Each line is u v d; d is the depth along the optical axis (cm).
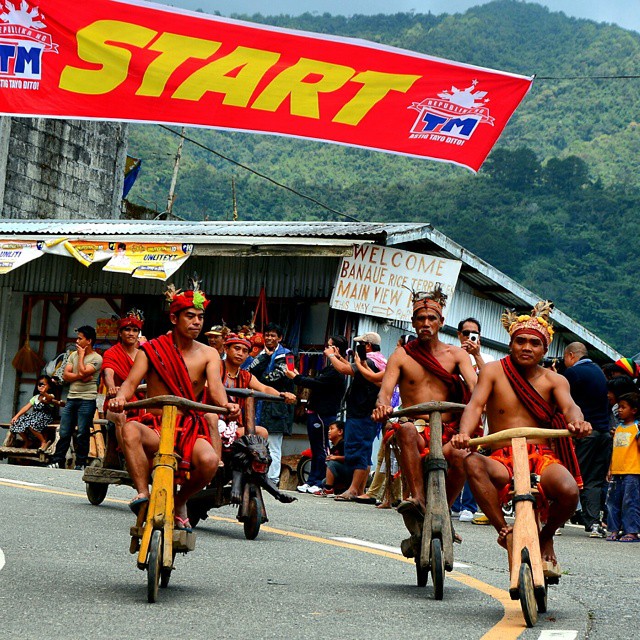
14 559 1764
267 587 1655
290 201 17275
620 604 1638
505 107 3312
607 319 16175
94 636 1237
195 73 3375
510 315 1595
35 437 4244
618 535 2748
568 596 1708
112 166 7156
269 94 3366
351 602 1554
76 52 3378
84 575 1666
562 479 1504
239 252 4025
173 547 1533
